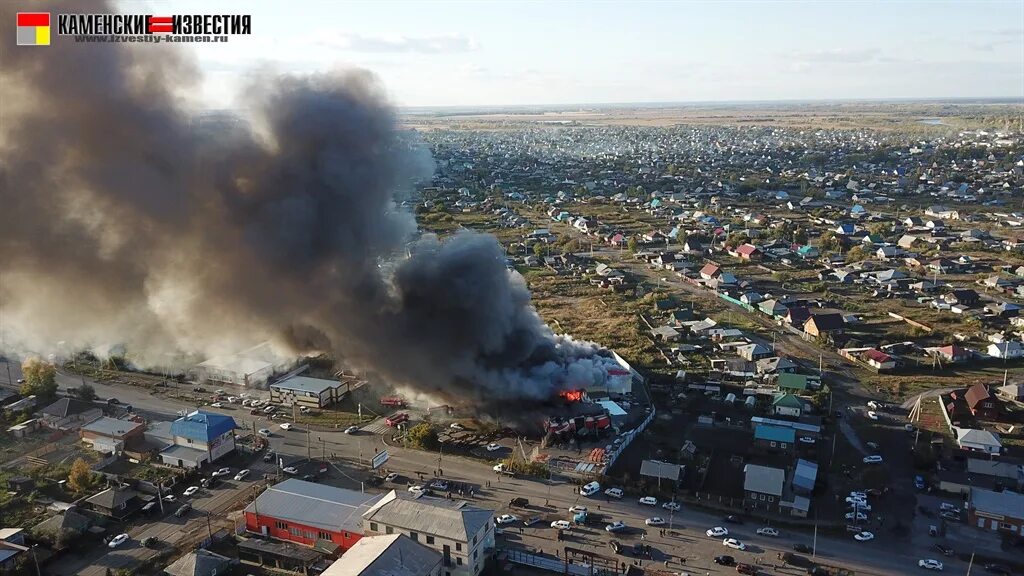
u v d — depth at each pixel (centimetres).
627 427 7200
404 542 4744
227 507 5847
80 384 8362
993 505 5472
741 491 6016
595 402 7675
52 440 6962
